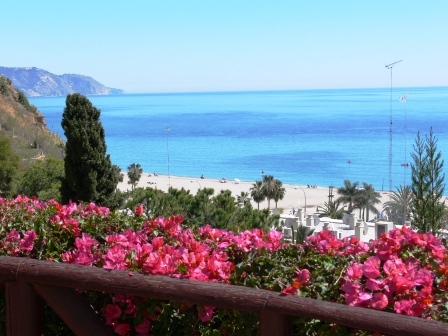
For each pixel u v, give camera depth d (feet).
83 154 55.47
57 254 10.16
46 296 7.25
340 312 5.61
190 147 459.73
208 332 7.08
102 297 7.88
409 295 6.48
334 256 8.21
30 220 12.12
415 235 8.27
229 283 7.45
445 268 7.09
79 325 7.25
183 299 6.44
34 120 195.21
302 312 5.81
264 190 184.55
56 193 92.22
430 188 24.17
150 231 10.67
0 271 7.32
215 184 261.85
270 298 6.01
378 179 290.97
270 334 6.09
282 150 427.74
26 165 137.59
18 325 7.36
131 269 7.45
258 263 7.72
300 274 6.72
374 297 6.40
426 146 24.47
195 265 7.51
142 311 7.30
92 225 11.23
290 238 10.77
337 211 156.35
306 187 265.95
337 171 322.55
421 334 5.15
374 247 8.71
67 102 55.88
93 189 55.42
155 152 429.79
